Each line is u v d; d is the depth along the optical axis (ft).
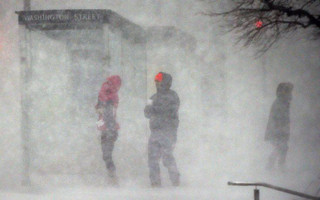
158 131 95.30
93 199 83.30
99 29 108.47
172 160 95.45
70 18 98.48
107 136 97.14
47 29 99.50
